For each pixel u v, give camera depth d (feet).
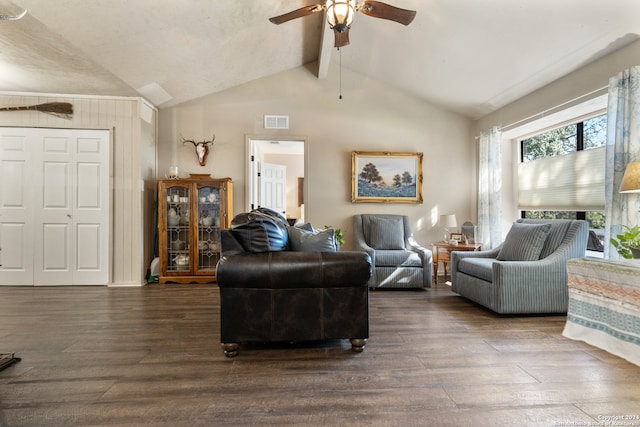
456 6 9.50
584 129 11.47
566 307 9.41
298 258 6.81
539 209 13.26
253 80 15.51
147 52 10.90
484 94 13.65
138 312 9.81
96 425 4.52
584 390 5.40
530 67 10.98
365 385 5.58
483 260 11.04
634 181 7.43
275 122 15.57
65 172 13.43
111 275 13.53
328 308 6.91
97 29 9.27
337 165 15.78
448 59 12.25
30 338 7.73
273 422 4.58
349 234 15.75
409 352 6.93
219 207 14.33
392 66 14.24
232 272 6.64
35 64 10.89
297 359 6.62
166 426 4.49
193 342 7.50
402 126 16.01
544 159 13.00
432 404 5.01
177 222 14.23
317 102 15.71
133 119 13.69
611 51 9.25
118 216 13.61
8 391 5.41
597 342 7.11
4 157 13.20
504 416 4.71
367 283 6.97
